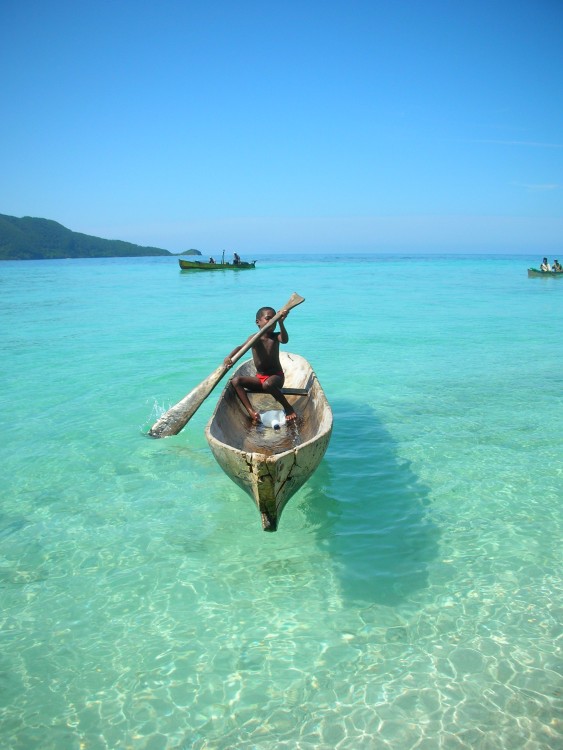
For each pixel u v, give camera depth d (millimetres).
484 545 4523
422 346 12836
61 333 14953
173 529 4883
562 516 4949
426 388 9016
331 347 12742
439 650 3406
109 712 3043
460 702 3033
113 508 5246
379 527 4844
